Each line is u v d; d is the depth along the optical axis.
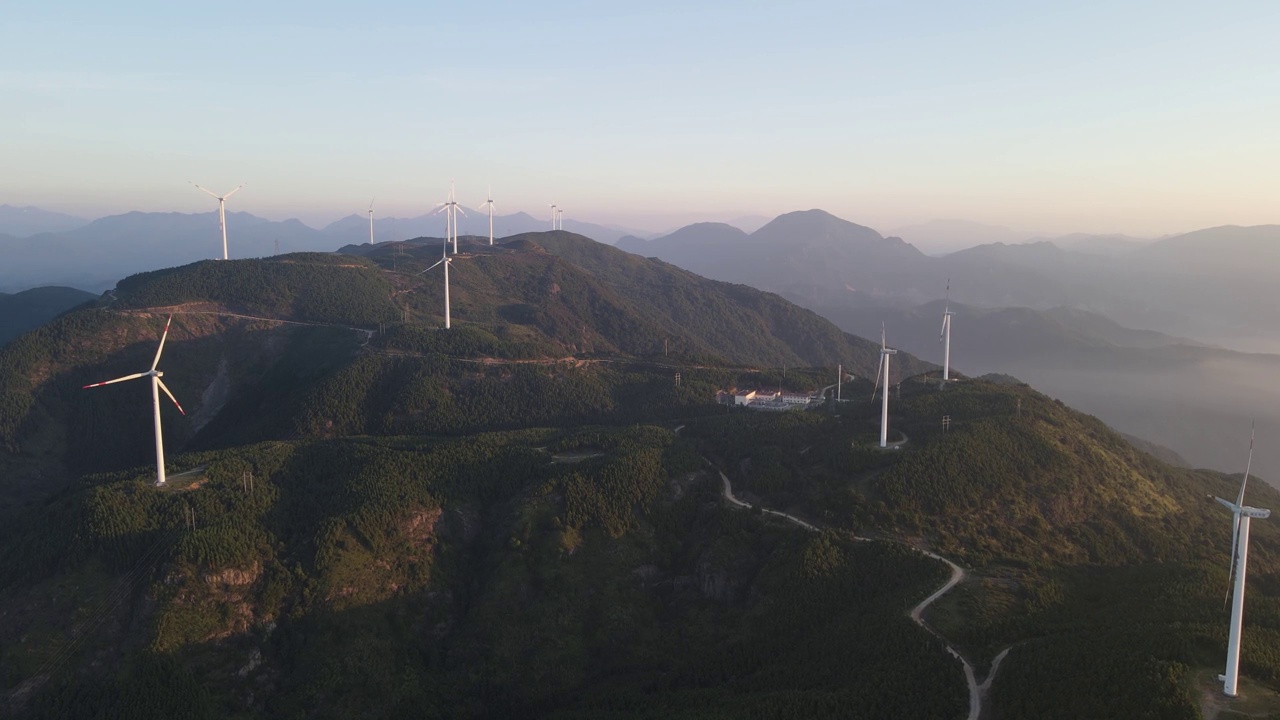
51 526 158.25
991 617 127.06
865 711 107.31
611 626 160.38
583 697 143.12
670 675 141.62
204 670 138.88
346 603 157.00
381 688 146.38
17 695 130.00
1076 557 154.88
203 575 149.00
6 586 146.12
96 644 138.38
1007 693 104.69
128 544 152.75
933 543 154.50
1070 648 109.56
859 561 150.38
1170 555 157.88
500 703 146.88
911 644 119.69
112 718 126.69
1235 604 91.56
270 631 150.62
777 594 149.75
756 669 136.50
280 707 139.75
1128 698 93.88
